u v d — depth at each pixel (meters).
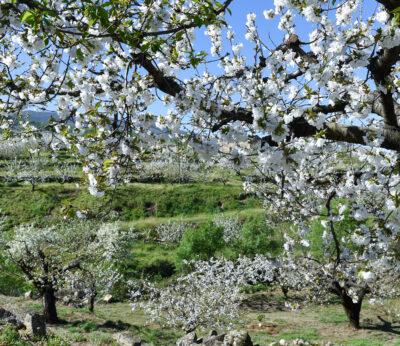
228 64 5.25
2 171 45.62
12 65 4.43
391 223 4.41
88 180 3.88
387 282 14.09
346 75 4.01
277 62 4.41
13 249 17.58
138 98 3.64
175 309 15.72
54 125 4.14
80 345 13.05
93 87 4.13
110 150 3.78
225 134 3.26
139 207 40.41
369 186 4.15
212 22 3.45
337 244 5.86
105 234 27.86
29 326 12.24
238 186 46.81
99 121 3.68
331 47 3.57
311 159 5.57
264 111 2.93
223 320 15.70
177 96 3.55
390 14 3.40
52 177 42.91
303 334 16.00
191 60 3.62
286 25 5.15
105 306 21.75
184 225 37.56
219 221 37.06
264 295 24.03
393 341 14.67
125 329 16.27
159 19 3.44
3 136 4.43
